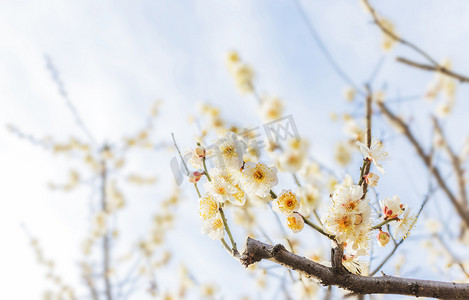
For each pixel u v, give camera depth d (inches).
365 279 27.6
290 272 33.7
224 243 28.8
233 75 52.8
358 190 28.4
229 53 54.1
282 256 28.0
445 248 37.7
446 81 51.3
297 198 28.7
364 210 28.2
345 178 33.2
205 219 28.9
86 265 74.2
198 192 29.2
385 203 28.9
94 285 69.4
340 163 36.9
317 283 31.3
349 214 28.1
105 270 72.9
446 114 54.8
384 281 27.6
